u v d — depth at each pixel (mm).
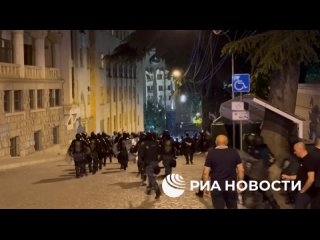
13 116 34062
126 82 80938
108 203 13008
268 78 22297
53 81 43375
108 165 24859
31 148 37656
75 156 19250
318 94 19953
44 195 14719
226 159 8977
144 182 16094
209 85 42906
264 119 16484
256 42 15867
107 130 68062
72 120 48688
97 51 60656
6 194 15180
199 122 72500
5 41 35344
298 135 15031
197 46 40656
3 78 32031
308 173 9055
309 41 15305
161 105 139000
